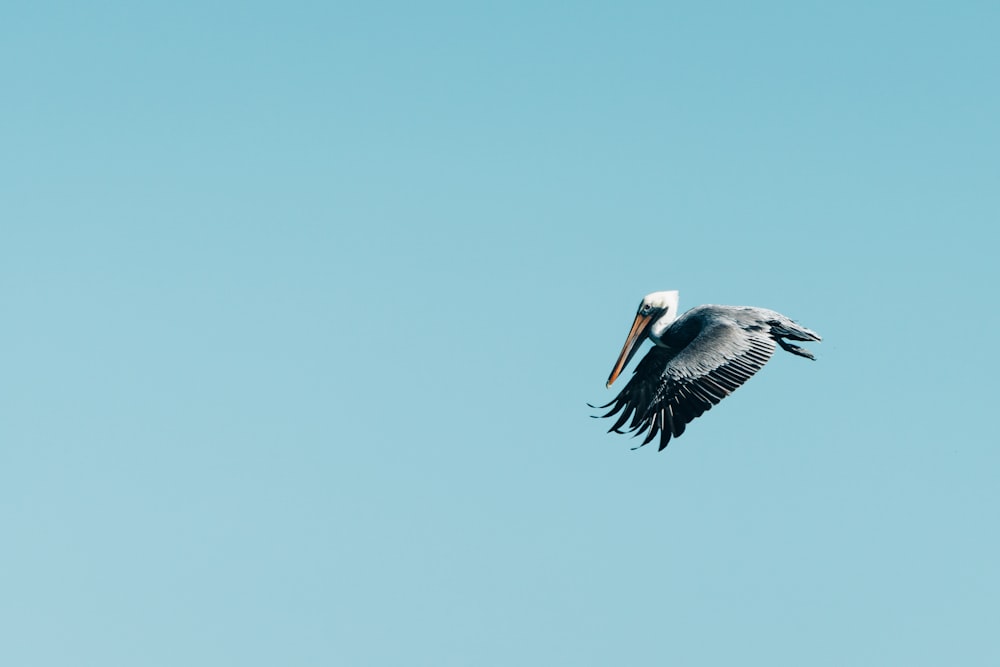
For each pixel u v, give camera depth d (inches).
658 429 844.6
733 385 844.6
